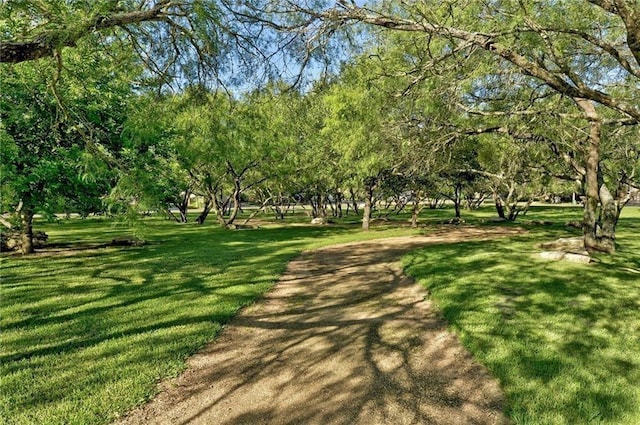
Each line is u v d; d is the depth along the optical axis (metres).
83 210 13.51
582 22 6.52
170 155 14.41
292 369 4.96
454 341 5.75
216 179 25.56
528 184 25.77
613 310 6.80
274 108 6.16
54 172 11.13
